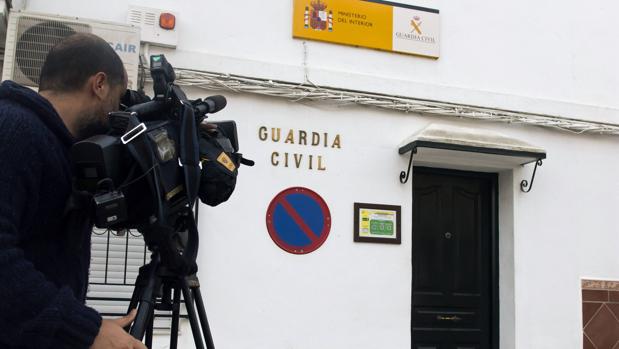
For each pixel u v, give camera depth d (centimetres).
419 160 505
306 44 480
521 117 522
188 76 438
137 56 391
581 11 565
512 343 504
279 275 445
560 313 516
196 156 176
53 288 141
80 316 141
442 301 518
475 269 531
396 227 479
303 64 477
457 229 531
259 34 468
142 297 173
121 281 417
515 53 538
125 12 435
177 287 191
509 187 525
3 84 155
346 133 478
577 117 543
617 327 527
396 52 502
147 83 433
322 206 463
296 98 465
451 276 523
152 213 172
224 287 431
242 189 445
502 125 523
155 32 432
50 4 421
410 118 497
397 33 503
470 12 529
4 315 134
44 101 156
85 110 169
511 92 533
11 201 140
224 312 429
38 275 139
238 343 430
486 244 536
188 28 450
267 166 453
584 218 534
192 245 186
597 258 533
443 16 521
